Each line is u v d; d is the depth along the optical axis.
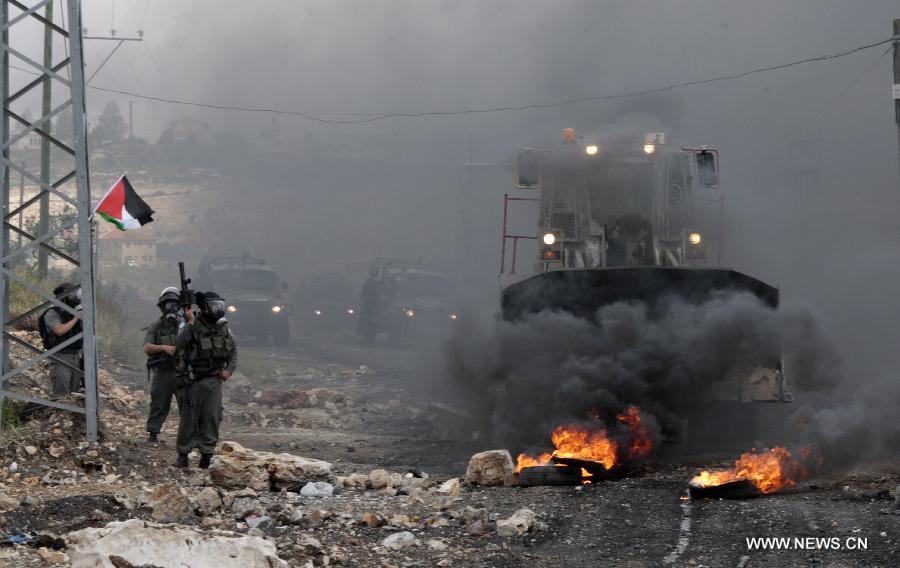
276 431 26.41
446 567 11.96
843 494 15.51
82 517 13.80
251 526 13.92
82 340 20.45
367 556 12.41
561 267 24.84
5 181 19.41
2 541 12.41
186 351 18.25
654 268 21.34
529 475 17.27
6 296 19.95
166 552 10.92
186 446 18.23
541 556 12.59
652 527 13.90
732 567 11.80
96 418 18.77
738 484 15.62
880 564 11.61
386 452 22.52
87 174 19.22
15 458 17.16
